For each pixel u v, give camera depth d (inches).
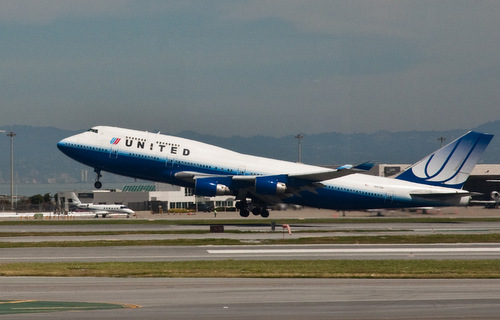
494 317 3376.0
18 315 3417.8
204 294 4121.6
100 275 5078.7
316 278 4904.0
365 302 3821.4
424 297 3998.5
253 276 4995.1
